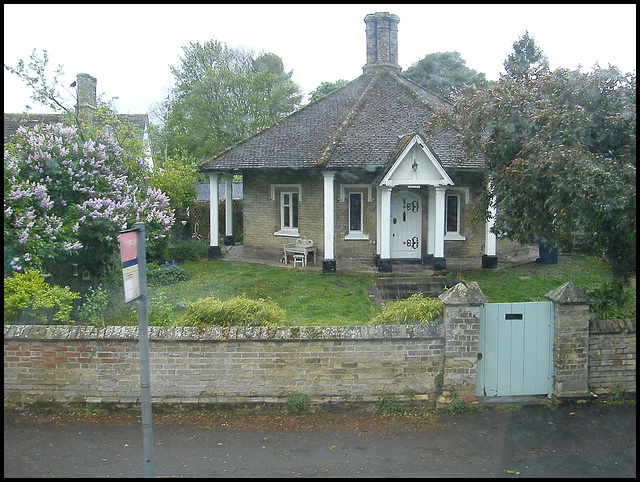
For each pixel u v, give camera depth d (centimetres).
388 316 784
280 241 1800
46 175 994
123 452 631
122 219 1033
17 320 830
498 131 918
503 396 768
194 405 725
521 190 833
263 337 723
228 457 620
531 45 2098
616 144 838
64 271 1028
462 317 730
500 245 1811
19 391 733
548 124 804
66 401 732
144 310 489
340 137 1633
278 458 618
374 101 1848
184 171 2253
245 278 1511
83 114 1520
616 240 805
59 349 728
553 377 763
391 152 1570
